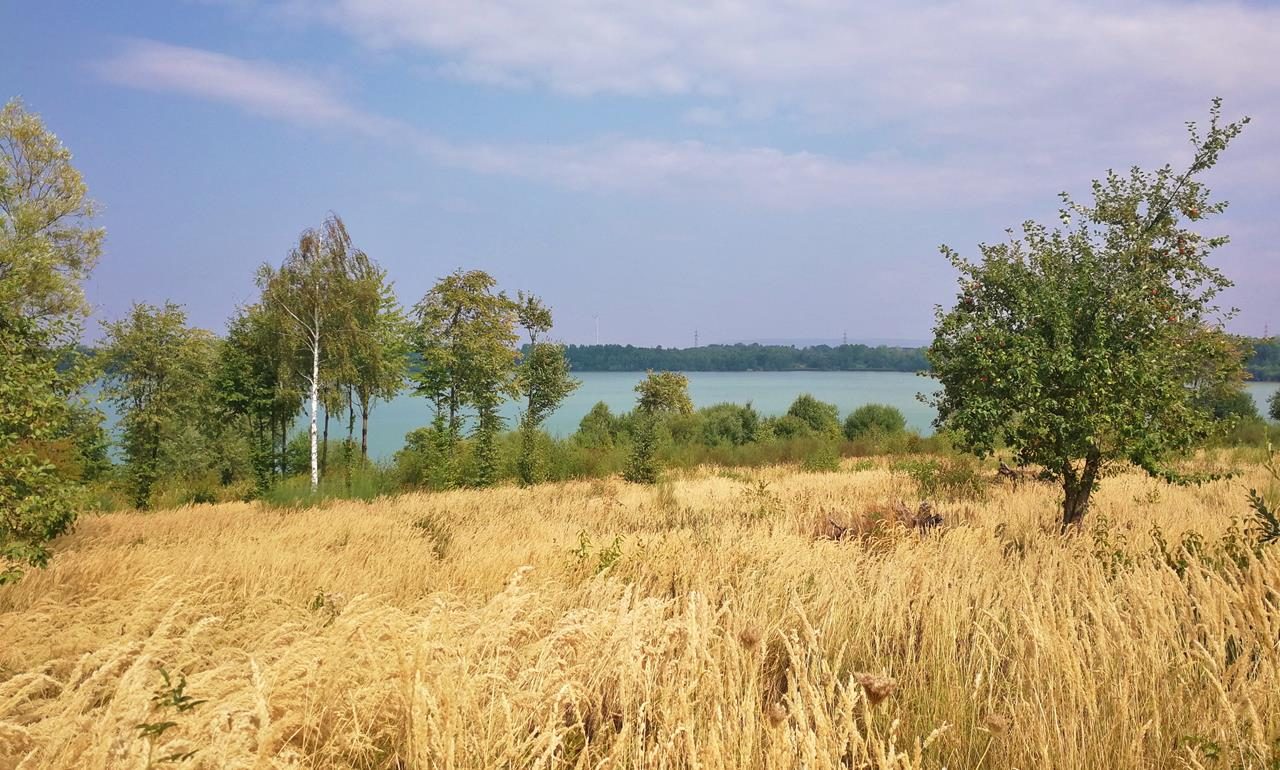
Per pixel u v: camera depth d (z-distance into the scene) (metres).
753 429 44.62
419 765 3.06
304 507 20.30
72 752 3.06
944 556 7.74
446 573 8.16
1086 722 3.73
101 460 25.28
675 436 44.31
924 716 3.97
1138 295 9.79
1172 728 3.73
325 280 28.77
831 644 5.02
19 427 9.77
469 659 3.93
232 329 30.22
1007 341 10.28
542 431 30.91
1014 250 10.96
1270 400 44.56
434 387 35.00
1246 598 4.48
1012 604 5.57
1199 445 10.48
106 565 8.35
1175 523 9.48
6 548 7.77
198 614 5.94
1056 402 9.70
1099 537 7.92
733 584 7.09
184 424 29.66
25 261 25.20
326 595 6.75
